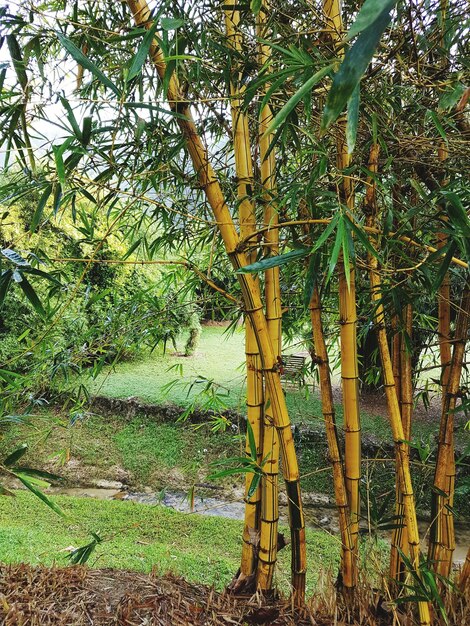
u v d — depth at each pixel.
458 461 1.43
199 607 1.49
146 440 5.18
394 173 1.31
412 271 1.27
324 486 4.46
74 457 4.95
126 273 3.14
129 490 4.66
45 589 1.63
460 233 0.95
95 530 3.52
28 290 0.95
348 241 0.89
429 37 1.25
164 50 0.97
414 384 2.00
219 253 1.81
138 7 1.04
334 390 5.73
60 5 1.35
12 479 4.70
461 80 1.15
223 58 1.28
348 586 1.45
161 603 1.52
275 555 1.50
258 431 1.49
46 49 1.27
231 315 1.89
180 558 2.92
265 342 1.30
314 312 1.44
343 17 1.38
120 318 1.74
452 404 1.39
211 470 4.76
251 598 1.48
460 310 1.31
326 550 3.30
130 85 1.27
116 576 1.74
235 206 1.42
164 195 1.45
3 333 4.61
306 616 1.44
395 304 1.20
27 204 3.33
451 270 1.29
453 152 1.18
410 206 1.33
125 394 5.68
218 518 3.84
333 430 1.43
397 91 1.18
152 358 7.07
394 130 1.27
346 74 0.42
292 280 1.74
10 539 2.98
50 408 4.77
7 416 1.40
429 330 1.54
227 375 6.30
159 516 3.81
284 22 1.28
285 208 1.41
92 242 1.63
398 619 1.36
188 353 7.03
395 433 1.31
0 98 1.02
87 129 0.93
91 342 1.71
